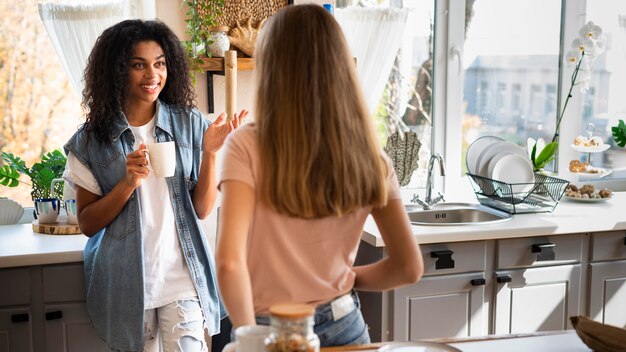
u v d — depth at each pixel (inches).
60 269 94.8
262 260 53.6
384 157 55.4
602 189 140.0
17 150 121.6
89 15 114.8
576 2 140.8
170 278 87.9
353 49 127.3
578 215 114.6
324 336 55.5
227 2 117.3
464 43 136.6
